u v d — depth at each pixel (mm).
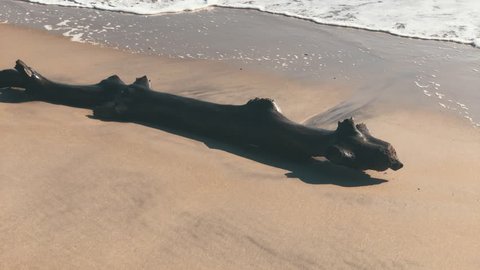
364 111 6559
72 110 5949
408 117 6395
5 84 6336
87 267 3023
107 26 10430
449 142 5695
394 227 3770
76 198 3750
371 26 10602
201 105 5559
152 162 4512
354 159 4676
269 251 3336
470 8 11414
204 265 3145
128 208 3688
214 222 3609
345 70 8164
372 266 3270
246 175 4504
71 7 11898
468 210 4137
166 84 7273
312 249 3396
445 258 3416
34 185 3871
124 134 5199
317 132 5020
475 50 9203
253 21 10992
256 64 8320
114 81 6223
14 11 11391
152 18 11148
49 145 4633
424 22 10711
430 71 8125
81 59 8312
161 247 3275
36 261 3029
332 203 4086
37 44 9055
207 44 9367
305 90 7262
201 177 4320
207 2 12352
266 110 5250
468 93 7207
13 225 3354
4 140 4645
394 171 4930
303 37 9930
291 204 4012
